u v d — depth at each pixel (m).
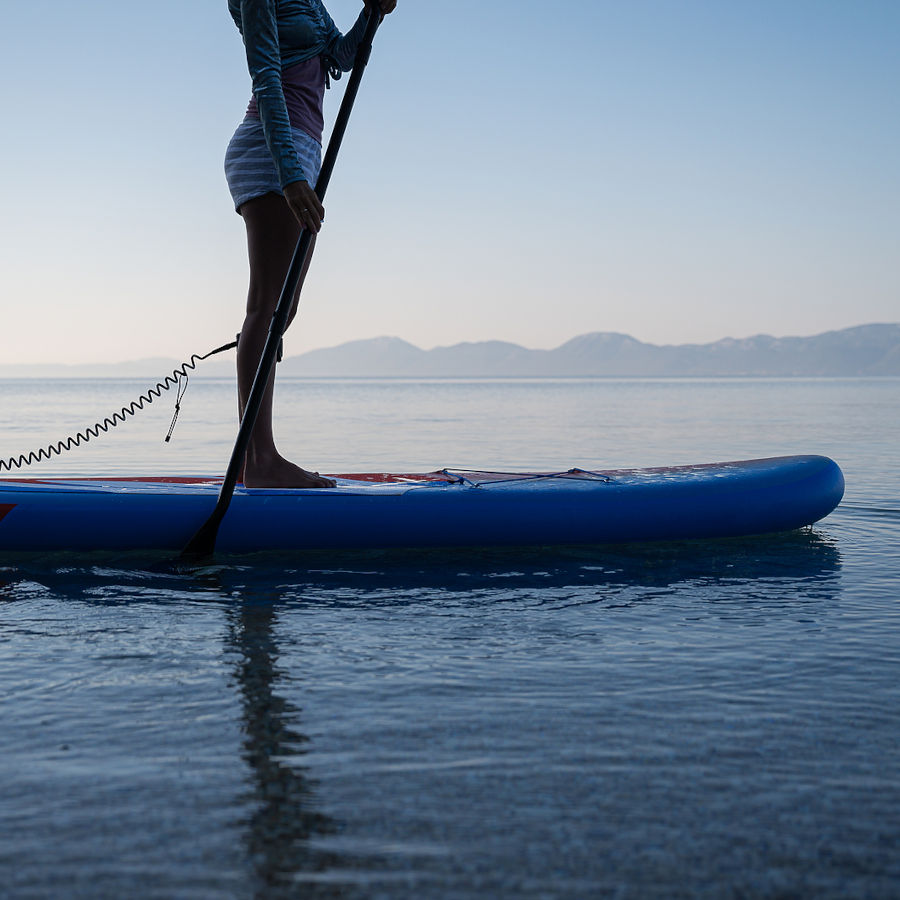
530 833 1.35
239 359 3.75
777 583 3.20
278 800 1.46
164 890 1.20
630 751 1.67
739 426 15.20
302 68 3.78
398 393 56.28
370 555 3.63
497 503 3.69
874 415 19.50
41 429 14.47
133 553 3.57
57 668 2.16
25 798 1.46
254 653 2.29
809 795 1.49
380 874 1.24
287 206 3.69
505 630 2.55
